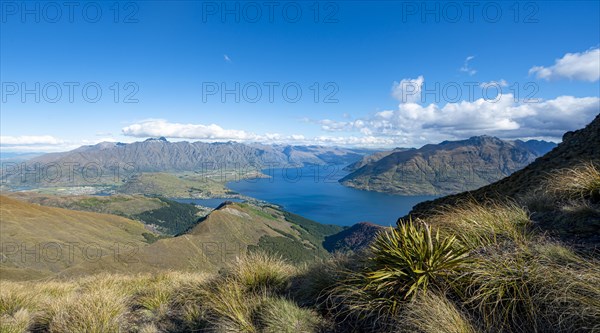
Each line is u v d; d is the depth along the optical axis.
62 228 130.38
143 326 5.30
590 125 9.73
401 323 3.20
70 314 5.75
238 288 5.34
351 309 3.88
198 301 5.82
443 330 2.81
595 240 3.71
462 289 3.44
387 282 3.67
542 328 2.74
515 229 4.46
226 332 4.21
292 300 4.71
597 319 2.52
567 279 2.88
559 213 4.83
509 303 2.97
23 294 7.80
